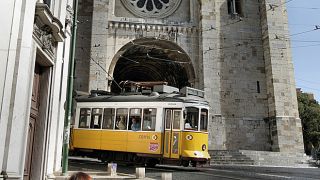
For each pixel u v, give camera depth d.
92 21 31.72
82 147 21.92
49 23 10.89
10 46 8.71
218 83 32.31
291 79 32.44
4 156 8.38
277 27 33.31
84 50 32.22
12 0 8.93
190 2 34.53
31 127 11.30
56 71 13.06
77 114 22.52
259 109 32.88
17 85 8.77
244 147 31.88
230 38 34.06
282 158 28.52
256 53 34.12
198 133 19.36
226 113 32.41
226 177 15.92
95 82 30.58
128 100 20.94
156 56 37.00
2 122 8.35
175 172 17.94
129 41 32.38
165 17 34.31
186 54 33.22
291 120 31.20
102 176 14.04
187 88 20.50
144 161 20.09
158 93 21.17
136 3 34.09
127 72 44.28
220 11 34.59
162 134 19.53
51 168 13.10
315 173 20.12
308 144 60.97
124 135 20.53
